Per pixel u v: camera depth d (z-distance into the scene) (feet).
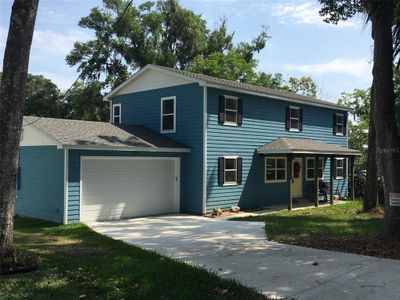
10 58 23.16
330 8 35.35
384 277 21.81
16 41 23.20
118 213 48.60
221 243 32.22
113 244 31.68
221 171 55.31
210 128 54.03
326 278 21.68
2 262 22.35
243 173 58.95
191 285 20.20
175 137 56.80
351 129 98.48
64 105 131.64
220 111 55.42
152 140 53.57
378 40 30.81
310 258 26.40
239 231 38.42
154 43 127.24
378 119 31.09
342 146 80.02
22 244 31.60
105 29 118.83
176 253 28.32
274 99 64.23
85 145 44.24
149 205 52.19
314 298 18.62
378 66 30.94
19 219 47.50
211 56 122.01
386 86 30.76
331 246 30.07
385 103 30.78
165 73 58.80
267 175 63.31
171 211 54.85
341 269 23.45
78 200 44.65
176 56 134.10
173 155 54.08
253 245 31.22
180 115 56.39
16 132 23.31
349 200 72.59
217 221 46.06
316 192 62.13
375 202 53.83
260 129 61.82
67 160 43.65
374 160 53.47
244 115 59.26
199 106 54.03
